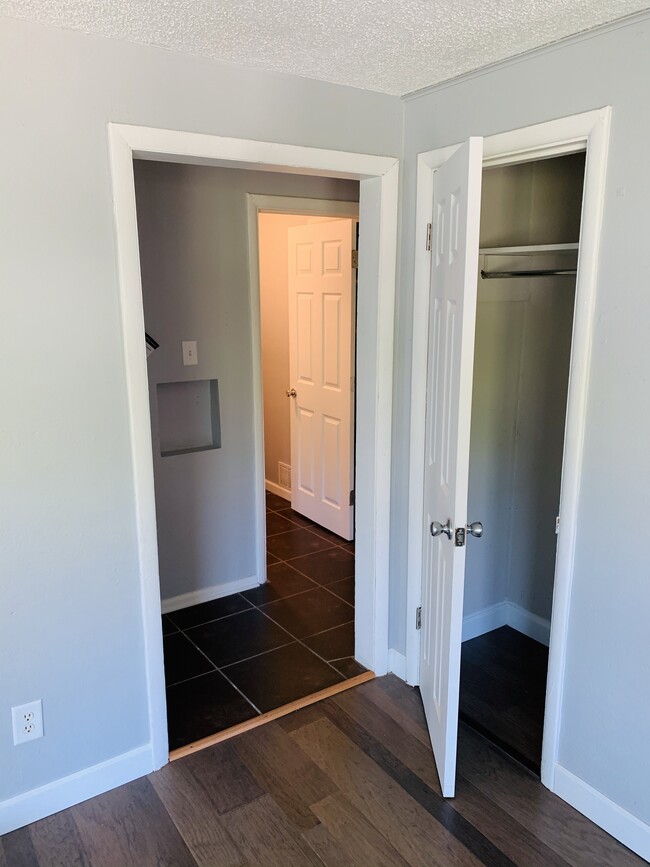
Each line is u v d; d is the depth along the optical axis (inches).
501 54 74.5
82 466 76.1
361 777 87.4
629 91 65.4
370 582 107.2
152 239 117.5
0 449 70.7
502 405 113.9
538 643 119.4
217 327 127.9
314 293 163.9
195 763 90.0
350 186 138.9
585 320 72.3
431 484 92.0
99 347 74.7
